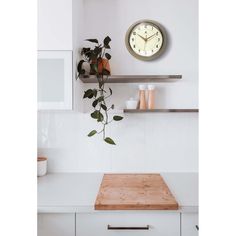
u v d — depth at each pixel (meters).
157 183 1.85
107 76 1.91
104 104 1.97
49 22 1.71
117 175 2.10
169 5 2.15
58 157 2.19
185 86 2.15
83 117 2.17
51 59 1.72
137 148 2.17
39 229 1.45
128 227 1.43
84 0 2.17
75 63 1.81
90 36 2.17
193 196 1.56
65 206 1.42
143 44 2.13
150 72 2.16
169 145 2.17
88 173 2.17
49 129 2.18
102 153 2.18
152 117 2.16
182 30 2.16
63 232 1.45
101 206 1.41
